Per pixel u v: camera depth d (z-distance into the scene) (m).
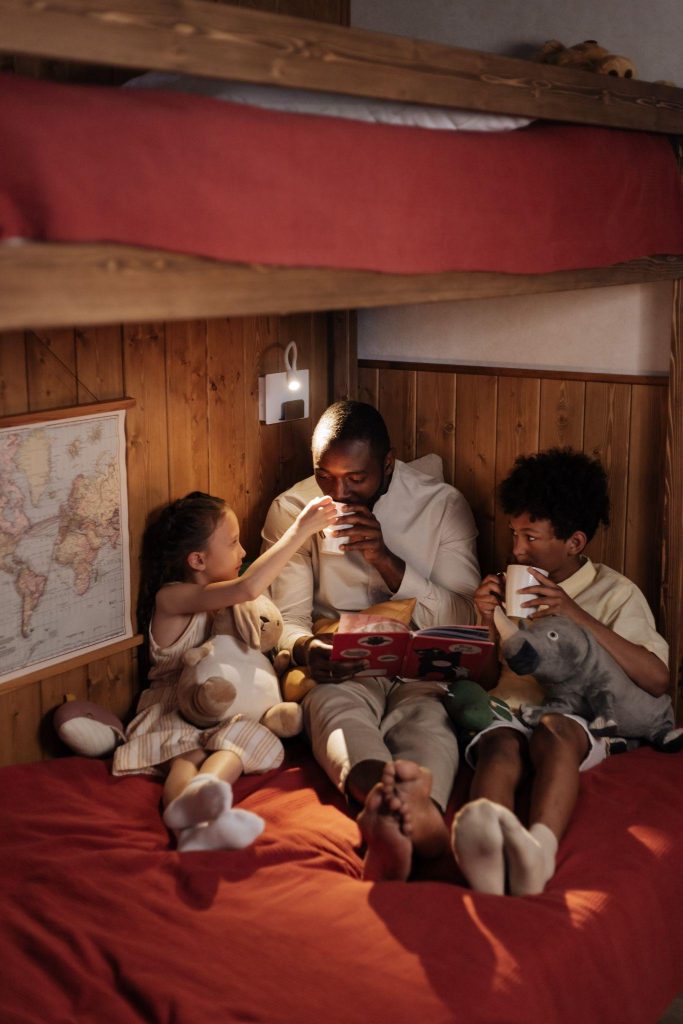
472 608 2.78
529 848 1.81
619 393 2.78
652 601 2.82
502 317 2.97
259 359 2.95
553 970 1.67
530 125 2.16
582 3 2.75
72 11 1.31
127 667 2.67
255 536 3.03
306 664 2.54
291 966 1.64
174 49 1.42
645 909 1.89
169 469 2.71
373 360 3.22
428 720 2.30
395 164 1.72
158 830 2.12
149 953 1.68
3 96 1.24
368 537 2.58
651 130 2.41
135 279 1.36
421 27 3.02
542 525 2.47
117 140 1.33
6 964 1.68
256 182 1.49
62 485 2.42
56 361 2.39
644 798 2.17
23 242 1.25
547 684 2.34
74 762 2.36
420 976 1.61
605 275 2.29
